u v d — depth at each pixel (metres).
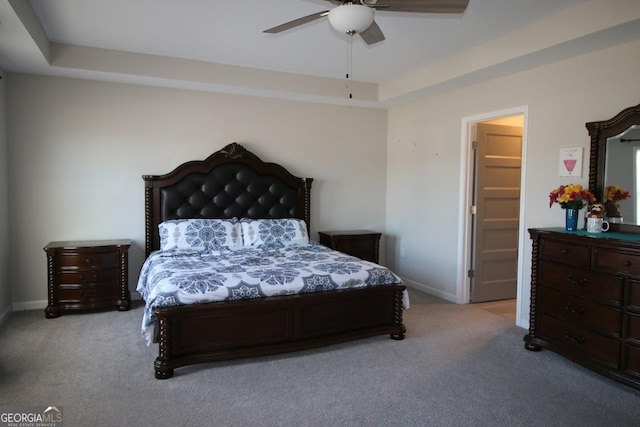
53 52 3.76
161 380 2.71
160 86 4.50
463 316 4.14
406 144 5.37
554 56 3.33
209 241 4.22
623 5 2.62
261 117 4.98
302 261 3.66
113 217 4.43
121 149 4.41
